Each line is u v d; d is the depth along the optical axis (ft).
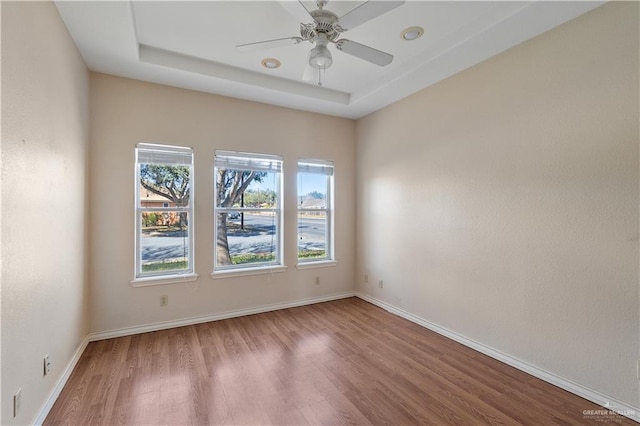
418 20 7.84
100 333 9.96
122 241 10.26
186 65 9.86
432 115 10.99
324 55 6.98
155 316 10.79
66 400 6.79
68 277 7.68
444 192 10.54
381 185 13.50
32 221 5.60
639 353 6.24
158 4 7.25
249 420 6.26
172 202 11.25
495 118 8.91
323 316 12.37
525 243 8.18
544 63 7.75
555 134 7.54
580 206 7.11
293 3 6.58
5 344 4.70
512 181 8.48
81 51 8.63
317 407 6.68
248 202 12.81
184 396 7.01
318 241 14.58
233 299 12.24
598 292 6.82
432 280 11.00
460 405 6.77
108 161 10.04
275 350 9.33
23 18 5.26
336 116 14.61
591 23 6.89
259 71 10.91
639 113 6.23
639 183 6.25
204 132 11.58
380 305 13.55
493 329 8.99
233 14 7.66
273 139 13.03
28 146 5.44
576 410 6.59
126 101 10.31
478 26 7.80
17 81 5.06
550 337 7.65
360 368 8.31
